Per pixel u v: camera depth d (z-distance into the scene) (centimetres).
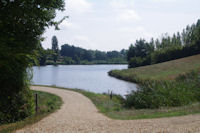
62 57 16525
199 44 6688
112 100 1881
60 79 4562
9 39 872
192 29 7619
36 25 1024
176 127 677
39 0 986
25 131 697
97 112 1201
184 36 7900
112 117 996
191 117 840
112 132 656
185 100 1373
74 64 15262
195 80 1902
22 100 1076
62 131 693
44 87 2566
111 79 4603
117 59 17988
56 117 986
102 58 18812
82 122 843
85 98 1812
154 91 1520
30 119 934
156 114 977
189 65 4850
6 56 856
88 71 7425
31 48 1018
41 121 870
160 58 7638
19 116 1038
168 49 7675
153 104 1374
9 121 976
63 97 1836
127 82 4019
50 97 1808
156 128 676
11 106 1017
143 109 1270
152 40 8925
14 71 1005
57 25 1154
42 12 984
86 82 4022
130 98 1578
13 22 909
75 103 1548
